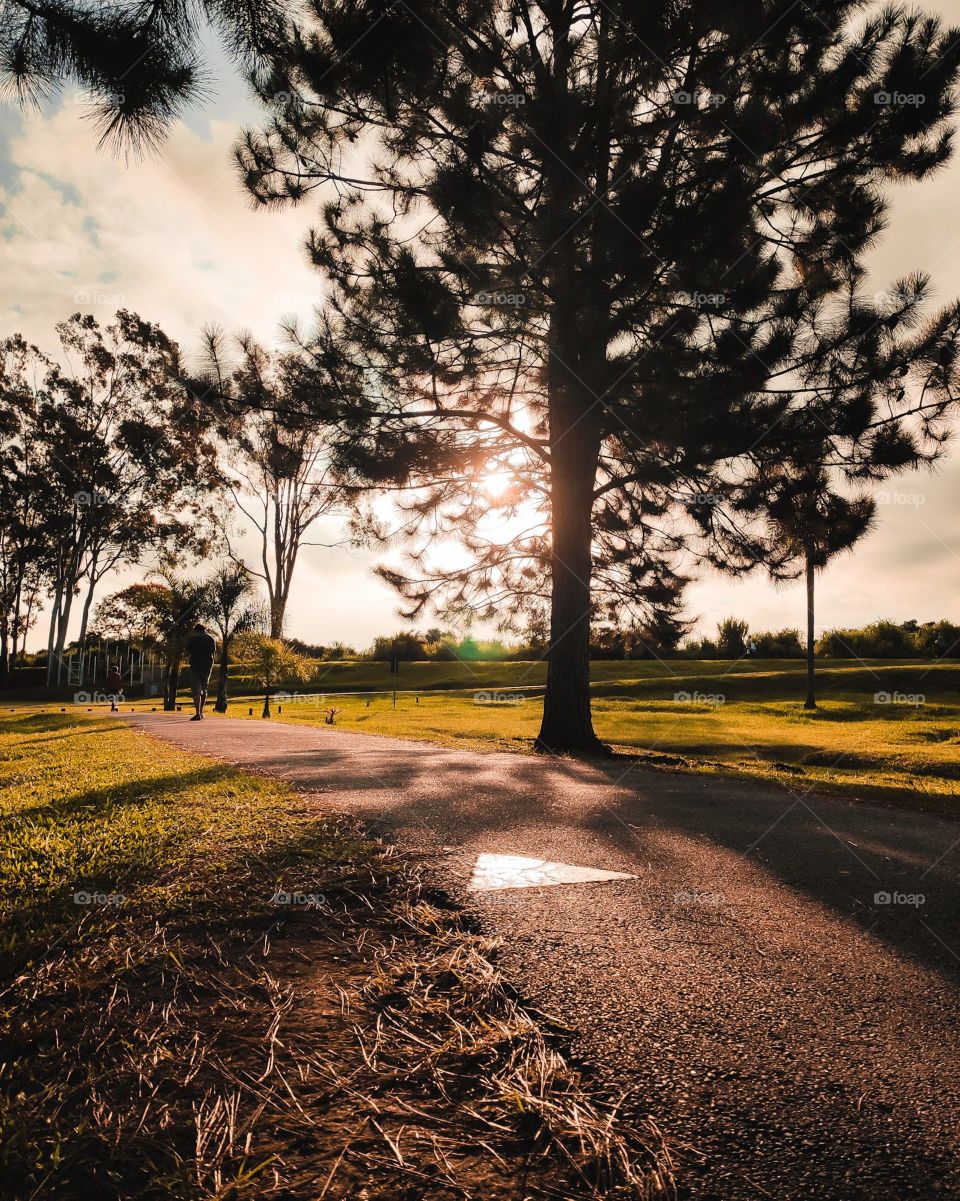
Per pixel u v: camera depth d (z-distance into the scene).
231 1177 1.41
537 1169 1.46
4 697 38.34
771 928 2.84
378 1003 2.16
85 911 2.88
